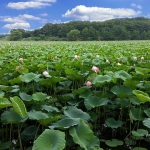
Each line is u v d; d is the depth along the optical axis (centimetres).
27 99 357
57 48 1504
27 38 7400
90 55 836
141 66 638
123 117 431
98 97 386
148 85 434
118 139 373
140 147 339
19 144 327
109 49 1336
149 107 419
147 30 7344
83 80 558
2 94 359
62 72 608
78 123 282
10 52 1155
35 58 811
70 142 290
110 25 7300
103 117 438
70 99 423
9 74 540
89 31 6806
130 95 373
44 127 323
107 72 488
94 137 294
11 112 311
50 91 498
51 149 230
